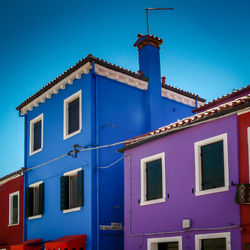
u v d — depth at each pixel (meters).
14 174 20.62
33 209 18.95
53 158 17.70
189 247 11.38
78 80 16.77
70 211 15.95
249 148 10.22
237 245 10.09
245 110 10.41
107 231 14.98
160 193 12.78
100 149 15.55
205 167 11.47
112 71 16.47
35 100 19.47
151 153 13.27
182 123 12.20
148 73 17.97
